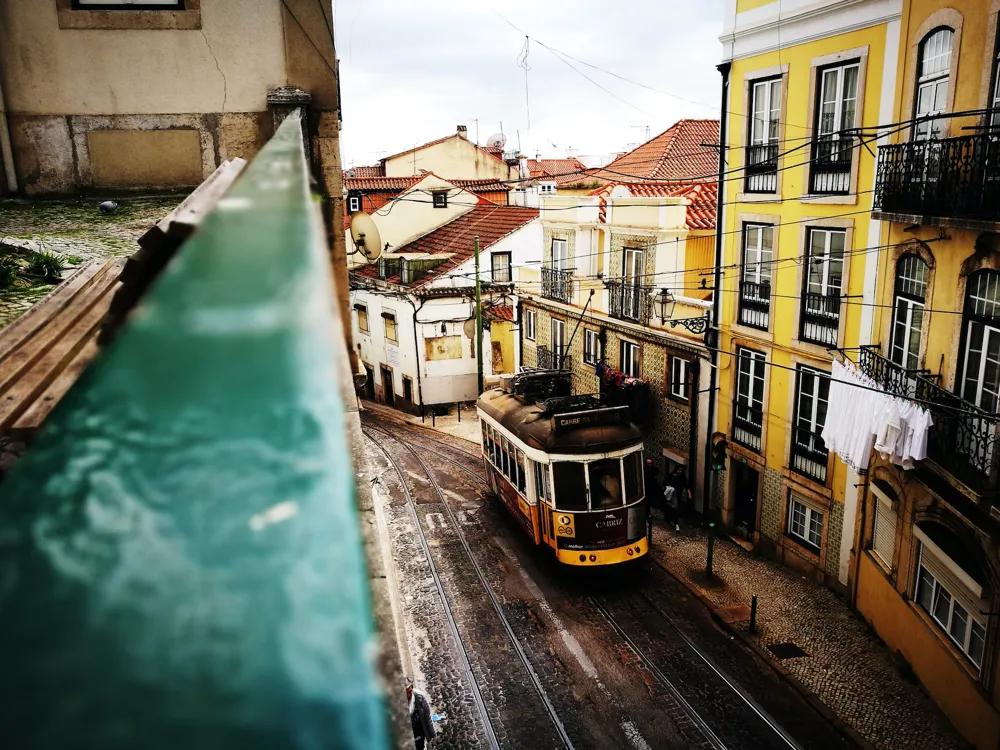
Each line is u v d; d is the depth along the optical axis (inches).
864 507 525.3
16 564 18.0
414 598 582.2
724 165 663.1
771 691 457.4
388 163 1555.1
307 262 25.3
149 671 15.5
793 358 596.7
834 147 544.1
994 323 384.8
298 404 19.9
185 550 18.1
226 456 19.4
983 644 376.8
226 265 25.0
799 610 547.2
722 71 653.9
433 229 1435.8
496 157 1619.1
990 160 379.9
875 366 483.8
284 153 65.7
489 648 511.5
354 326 1465.3
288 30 315.0
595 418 601.0
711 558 599.2
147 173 322.7
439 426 1142.3
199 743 14.6
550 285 967.0
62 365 160.1
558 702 453.1
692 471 728.3
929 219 418.3
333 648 16.9
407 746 72.2
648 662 490.3
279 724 15.3
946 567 416.8
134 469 19.1
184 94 316.8
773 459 627.8
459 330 1218.0
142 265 116.8
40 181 318.0
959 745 394.3
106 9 308.7
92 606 16.8
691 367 714.2
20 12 304.5
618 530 587.2
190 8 310.2
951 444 403.5
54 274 235.6
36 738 14.3
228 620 16.7
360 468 187.6
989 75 395.9
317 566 18.2
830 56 539.8
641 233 778.2
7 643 15.8
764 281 627.2
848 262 533.3
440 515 749.9
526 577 611.2
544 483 596.4
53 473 19.7
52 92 312.0
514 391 726.5
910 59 467.8
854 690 450.9
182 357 20.2
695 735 420.5
